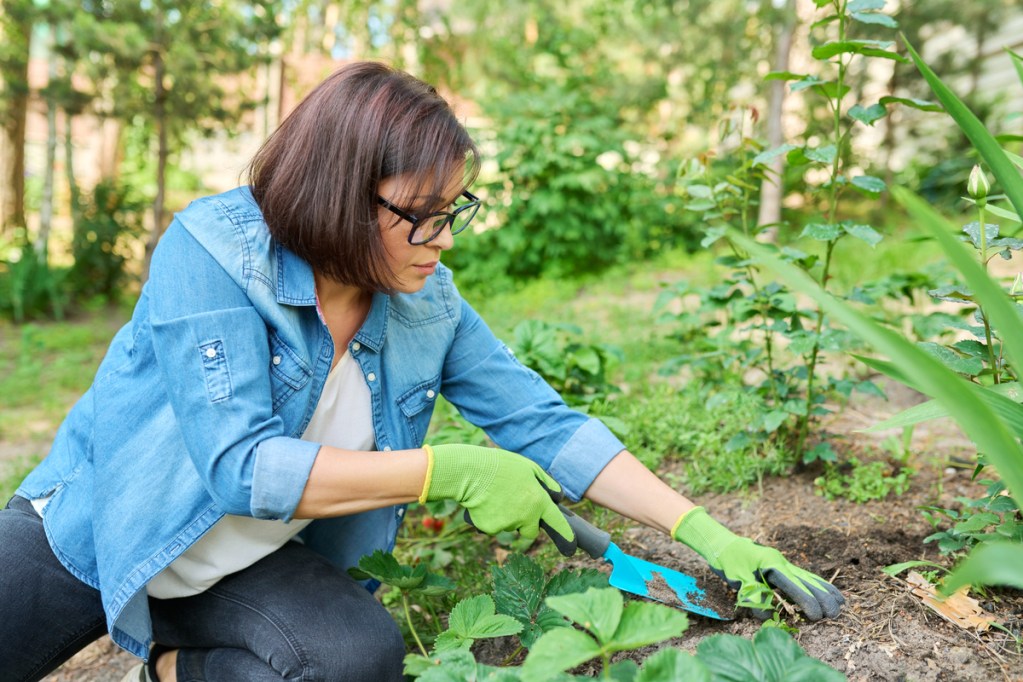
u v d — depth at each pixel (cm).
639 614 113
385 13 1137
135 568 142
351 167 132
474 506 144
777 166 805
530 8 1070
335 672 145
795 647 125
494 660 174
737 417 265
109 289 951
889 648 156
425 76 1144
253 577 157
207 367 135
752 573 160
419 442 170
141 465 145
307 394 149
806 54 1000
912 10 855
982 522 164
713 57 1016
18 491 164
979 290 91
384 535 180
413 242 137
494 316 650
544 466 172
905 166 1068
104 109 887
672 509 165
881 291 279
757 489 234
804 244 627
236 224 140
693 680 104
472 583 207
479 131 888
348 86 135
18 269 850
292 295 143
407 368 163
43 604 152
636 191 913
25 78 945
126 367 152
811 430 254
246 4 883
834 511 212
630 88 1034
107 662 221
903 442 244
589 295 756
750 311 244
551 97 901
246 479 133
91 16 766
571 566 207
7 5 802
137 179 1423
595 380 306
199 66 820
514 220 869
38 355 695
